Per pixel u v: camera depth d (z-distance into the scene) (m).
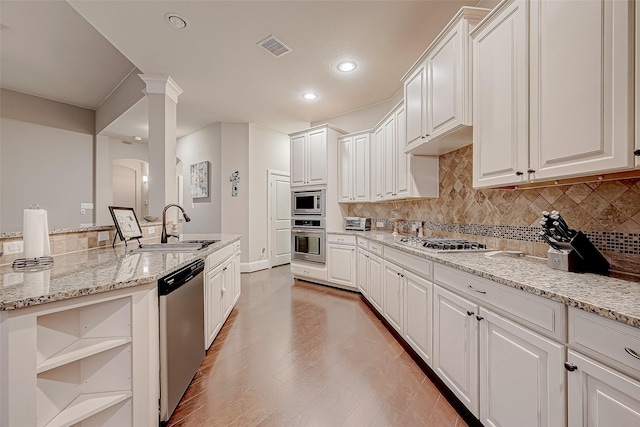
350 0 2.12
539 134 1.31
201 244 2.45
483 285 1.36
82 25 2.87
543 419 1.04
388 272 2.63
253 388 1.79
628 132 0.98
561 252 1.36
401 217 3.67
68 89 4.36
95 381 1.28
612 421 0.83
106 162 5.29
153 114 3.25
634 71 0.96
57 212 4.77
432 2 2.15
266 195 5.50
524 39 1.38
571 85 1.16
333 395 1.72
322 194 4.18
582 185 1.47
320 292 3.89
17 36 3.04
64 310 1.14
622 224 1.30
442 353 1.72
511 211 1.92
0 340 0.97
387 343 2.39
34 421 1.02
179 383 1.59
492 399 1.30
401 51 2.80
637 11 0.95
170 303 1.50
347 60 2.96
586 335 0.91
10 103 4.32
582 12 1.11
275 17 2.29
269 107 4.30
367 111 4.28
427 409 1.59
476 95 1.74
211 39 2.57
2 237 1.51
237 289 3.31
